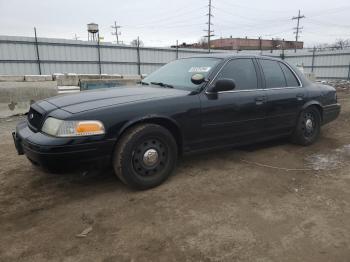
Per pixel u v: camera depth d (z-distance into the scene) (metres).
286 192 3.52
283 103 4.70
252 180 3.84
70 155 3.01
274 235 2.70
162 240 2.62
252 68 4.47
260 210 3.12
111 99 3.46
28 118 3.72
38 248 2.54
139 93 3.71
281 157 4.70
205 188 3.61
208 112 3.85
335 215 3.03
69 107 3.26
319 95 5.29
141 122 3.45
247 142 4.43
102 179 3.87
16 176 4.03
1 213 3.09
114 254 2.45
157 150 3.53
